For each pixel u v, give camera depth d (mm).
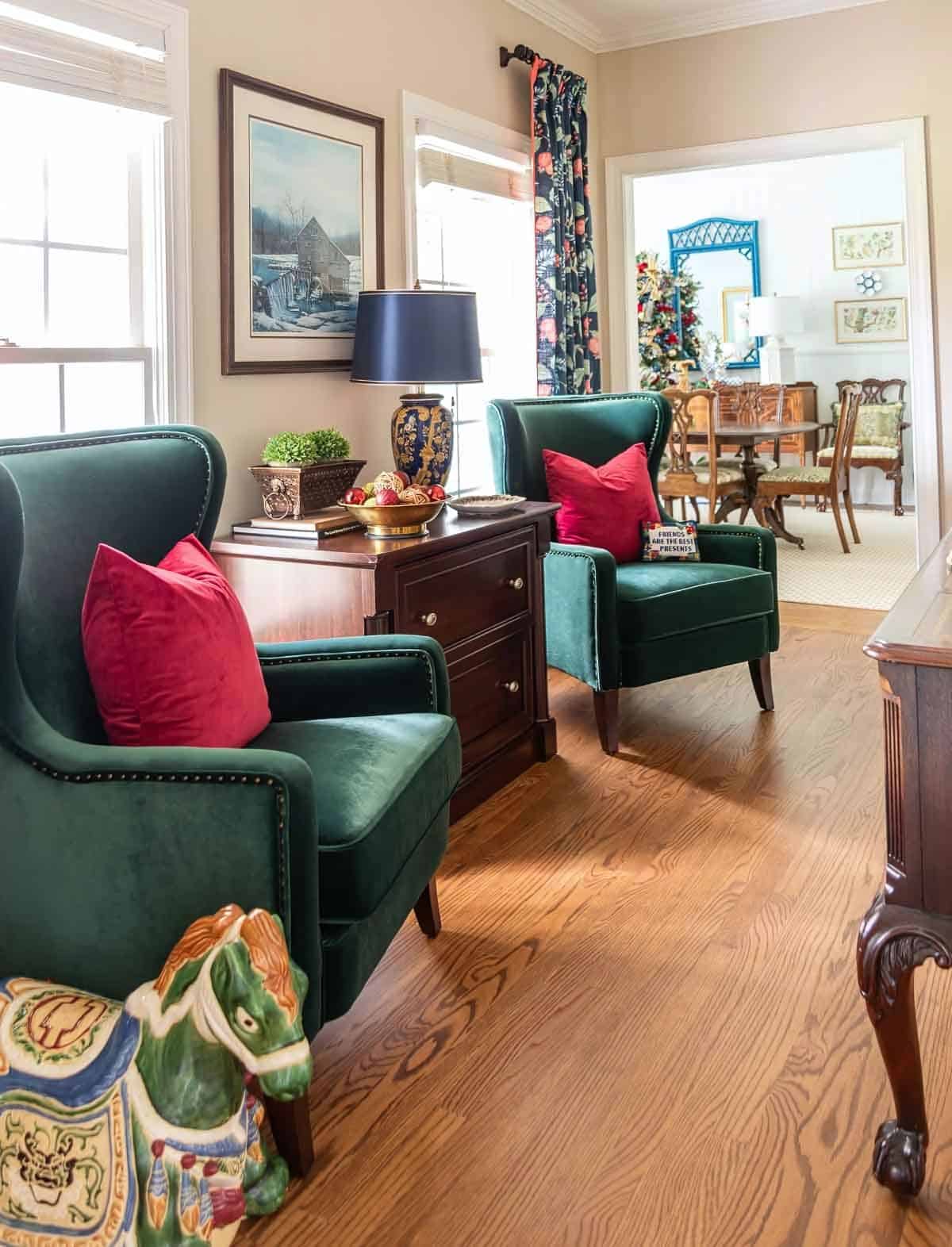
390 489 2836
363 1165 1614
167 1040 1395
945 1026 1907
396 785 1849
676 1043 1899
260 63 3062
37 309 2547
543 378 4578
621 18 4855
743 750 3430
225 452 3035
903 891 1445
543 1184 1567
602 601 3309
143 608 1763
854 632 4898
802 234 8891
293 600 2723
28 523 1793
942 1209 1494
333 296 3404
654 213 9469
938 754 1394
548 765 3342
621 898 2453
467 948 2246
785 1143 1639
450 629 2904
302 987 1469
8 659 1525
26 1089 1420
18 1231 1381
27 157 2498
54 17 2420
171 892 1544
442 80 3924
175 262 2793
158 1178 1353
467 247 4344
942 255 4602
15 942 1605
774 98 4809
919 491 4762
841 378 8945
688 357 9352
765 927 2301
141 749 1568
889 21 4570
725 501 7219
